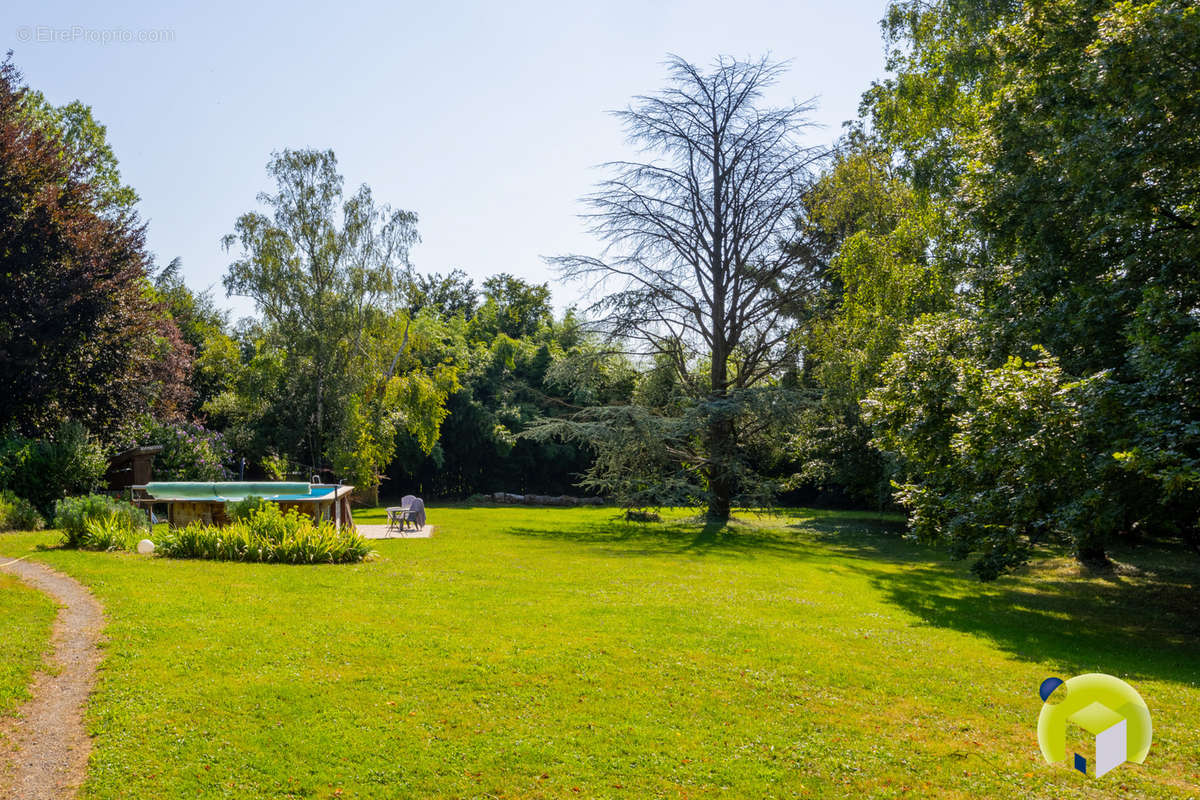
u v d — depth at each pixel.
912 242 25.20
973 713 8.05
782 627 11.09
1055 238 14.80
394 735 6.77
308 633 9.23
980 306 17.52
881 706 8.11
